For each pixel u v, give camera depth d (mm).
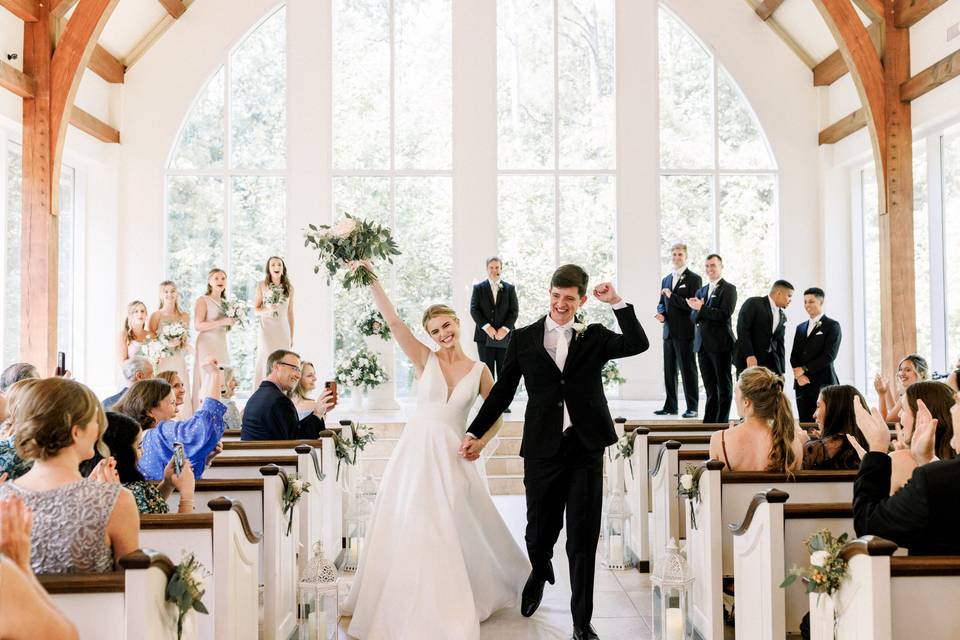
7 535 1556
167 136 10656
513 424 8773
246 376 10703
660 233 10898
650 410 9828
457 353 4223
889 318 8352
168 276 10711
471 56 10805
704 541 3691
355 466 5812
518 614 4195
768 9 10516
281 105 10828
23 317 7996
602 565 5312
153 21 10453
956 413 2561
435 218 10828
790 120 10898
